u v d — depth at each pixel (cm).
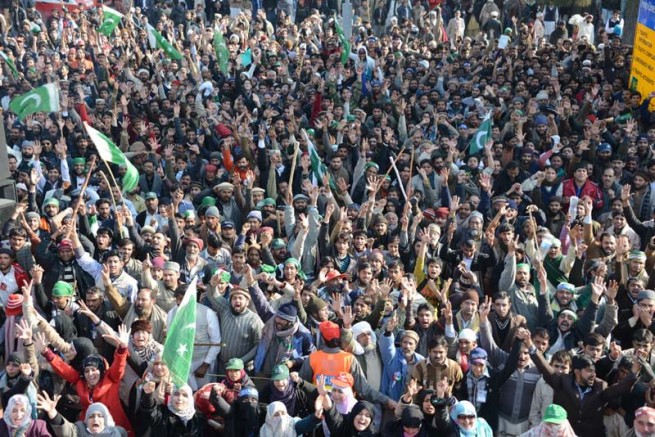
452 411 705
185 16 2756
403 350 788
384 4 2828
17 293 916
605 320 845
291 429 712
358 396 785
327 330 798
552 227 1223
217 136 1628
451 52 2294
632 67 1827
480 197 1299
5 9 2562
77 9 2627
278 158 1401
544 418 679
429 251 1047
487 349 814
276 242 1051
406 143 1553
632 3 2158
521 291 934
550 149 1527
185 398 716
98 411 698
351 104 1884
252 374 828
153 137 1588
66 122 1609
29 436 687
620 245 977
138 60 2167
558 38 2445
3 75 1989
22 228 965
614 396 734
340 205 1355
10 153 1441
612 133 1631
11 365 746
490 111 1588
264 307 867
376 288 897
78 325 845
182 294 863
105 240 1009
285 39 2462
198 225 1169
